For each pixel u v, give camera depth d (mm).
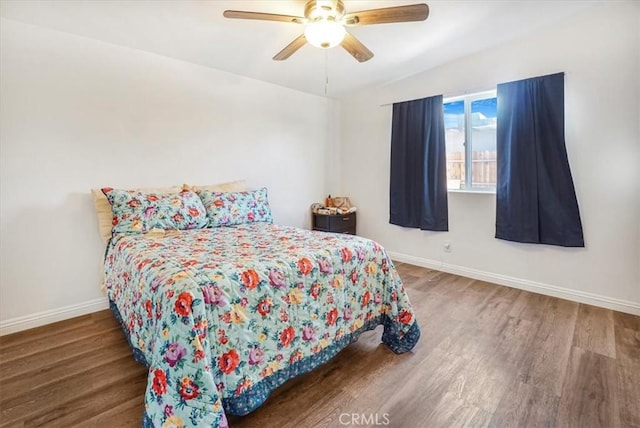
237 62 3080
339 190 4621
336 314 1771
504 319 2396
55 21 2232
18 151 2234
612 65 2441
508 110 2938
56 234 2412
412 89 3674
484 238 3242
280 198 3918
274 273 1524
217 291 1327
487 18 2514
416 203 3691
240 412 1353
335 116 4512
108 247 2365
